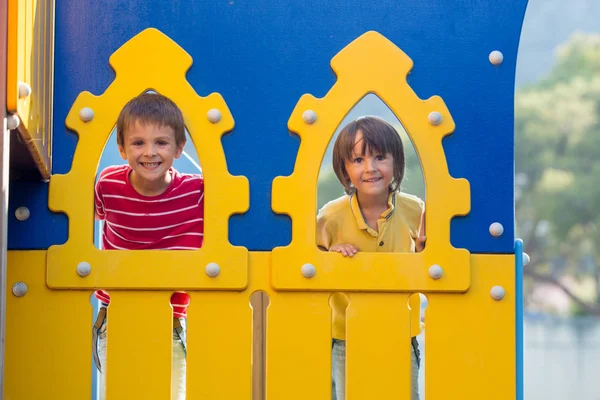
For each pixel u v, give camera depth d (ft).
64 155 10.99
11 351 10.72
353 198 11.80
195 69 11.14
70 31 11.11
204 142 11.02
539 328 52.13
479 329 11.02
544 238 56.13
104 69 11.10
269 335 10.87
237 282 10.84
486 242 11.12
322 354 10.87
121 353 10.78
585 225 55.47
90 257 10.81
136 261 10.81
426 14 11.32
